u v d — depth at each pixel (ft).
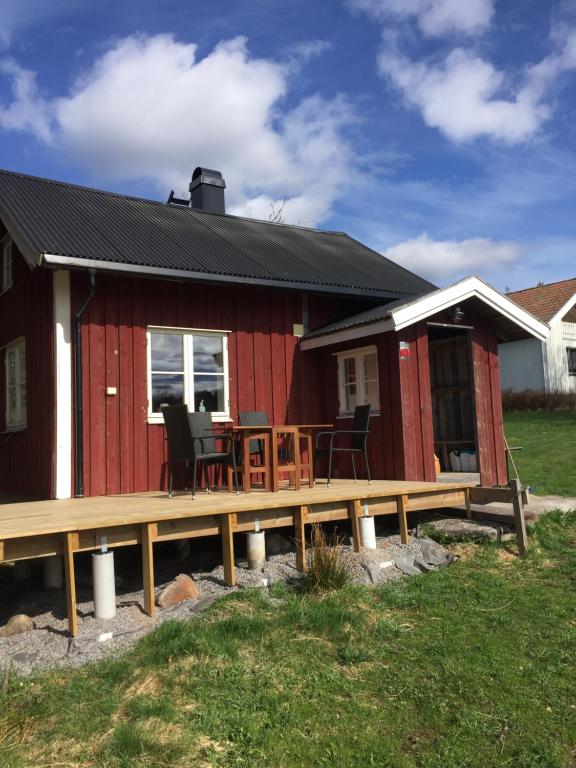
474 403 29.12
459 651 13.87
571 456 39.47
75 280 24.52
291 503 18.28
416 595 16.92
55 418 23.67
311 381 30.86
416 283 35.19
